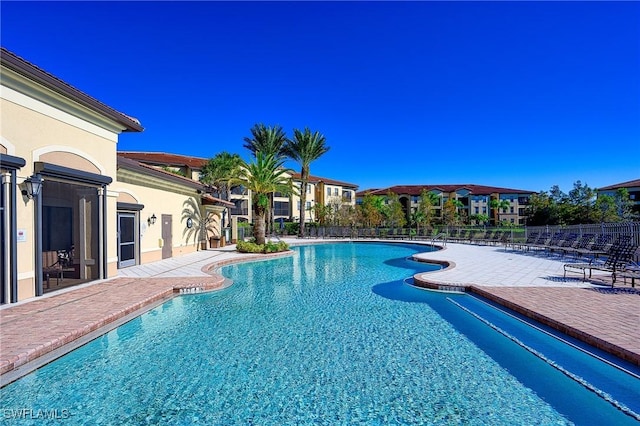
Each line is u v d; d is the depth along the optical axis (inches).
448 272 486.0
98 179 395.9
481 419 147.9
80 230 418.6
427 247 1047.0
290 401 163.6
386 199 2325.3
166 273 483.5
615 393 169.6
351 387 177.2
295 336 253.9
